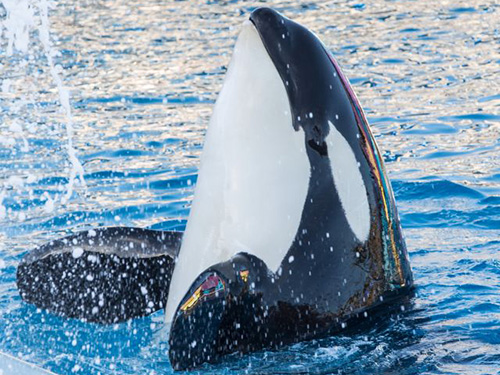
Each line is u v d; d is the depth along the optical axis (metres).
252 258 16.30
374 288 17.25
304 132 16.81
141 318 19.00
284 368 15.74
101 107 45.72
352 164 17.23
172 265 18.38
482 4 74.38
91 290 19.03
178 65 57.09
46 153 36.16
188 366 15.76
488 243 23.20
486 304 18.25
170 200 29.52
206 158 17.06
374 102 44.81
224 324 15.86
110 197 30.02
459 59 54.41
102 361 16.97
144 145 37.62
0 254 24.33
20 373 10.79
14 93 49.22
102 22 75.56
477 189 28.66
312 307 16.58
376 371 15.38
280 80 16.64
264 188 16.59
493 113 40.75
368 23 68.81
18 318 19.31
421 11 73.00
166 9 81.62
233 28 70.19
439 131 38.06
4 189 30.80
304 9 77.25
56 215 28.05
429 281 19.88
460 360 15.62
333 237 16.83
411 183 29.61
